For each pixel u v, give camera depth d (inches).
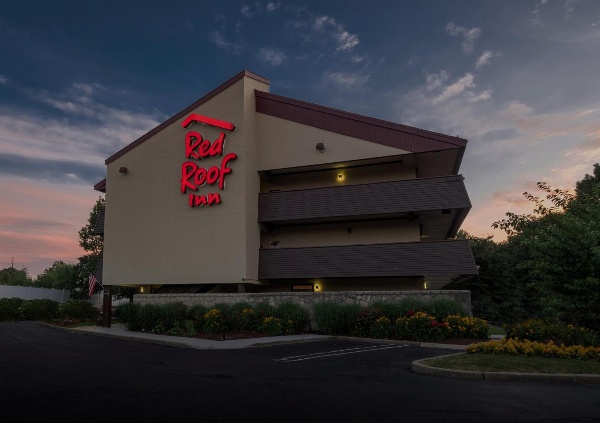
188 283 866.8
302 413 244.7
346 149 841.5
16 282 2682.1
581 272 423.2
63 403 267.4
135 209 942.4
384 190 810.8
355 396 285.6
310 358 453.7
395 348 528.7
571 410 252.7
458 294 666.8
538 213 468.1
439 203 770.2
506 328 482.3
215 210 865.5
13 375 364.2
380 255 791.1
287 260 848.3
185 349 531.5
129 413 244.8
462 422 228.4
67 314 1045.8
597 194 481.7
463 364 376.5
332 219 872.9
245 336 624.7
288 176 938.7
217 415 240.7
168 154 931.3
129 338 645.3
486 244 1337.4
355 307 662.5
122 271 928.9
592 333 433.4
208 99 906.1
